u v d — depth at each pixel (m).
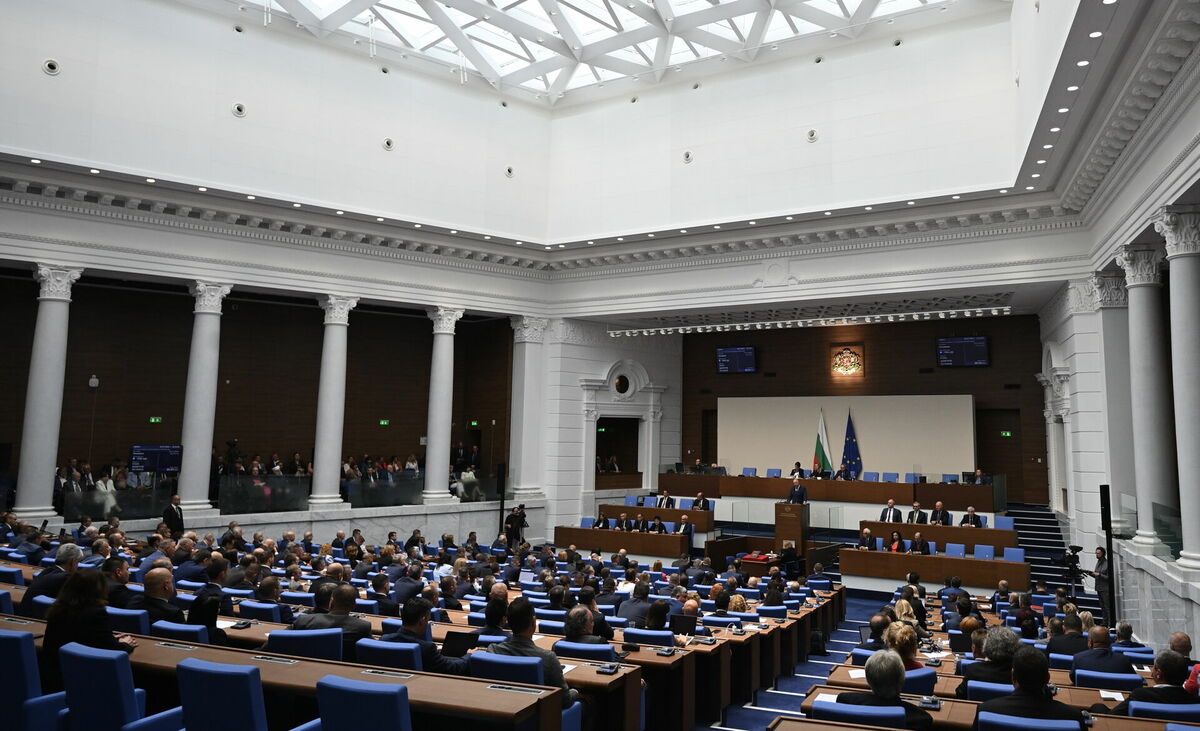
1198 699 5.54
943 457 24.17
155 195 17.92
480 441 25.75
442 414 22.31
